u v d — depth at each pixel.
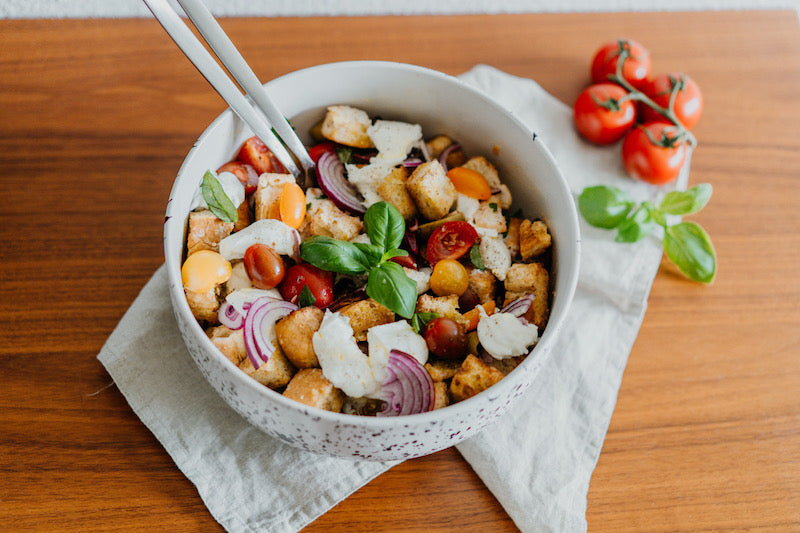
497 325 0.57
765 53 0.77
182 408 0.60
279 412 0.50
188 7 0.55
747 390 0.64
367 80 0.61
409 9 0.78
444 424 0.51
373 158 0.62
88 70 0.70
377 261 0.56
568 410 0.62
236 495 0.58
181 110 0.69
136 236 0.65
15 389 0.60
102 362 0.60
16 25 0.70
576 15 0.77
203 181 0.57
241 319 0.56
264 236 0.57
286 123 0.58
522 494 0.59
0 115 0.67
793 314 0.67
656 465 0.61
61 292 0.63
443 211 0.61
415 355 0.56
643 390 0.63
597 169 0.71
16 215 0.64
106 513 0.57
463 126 0.62
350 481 0.59
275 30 0.73
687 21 0.78
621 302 0.66
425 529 0.58
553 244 0.59
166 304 0.62
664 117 0.72
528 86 0.73
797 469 0.61
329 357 0.54
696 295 0.67
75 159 0.67
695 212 0.67
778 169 0.72
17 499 0.57
